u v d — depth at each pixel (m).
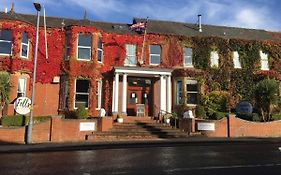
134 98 28.48
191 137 21.95
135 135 21.36
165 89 27.52
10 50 25.02
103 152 14.81
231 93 30.22
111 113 26.88
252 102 29.92
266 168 11.03
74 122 20.34
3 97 20.84
